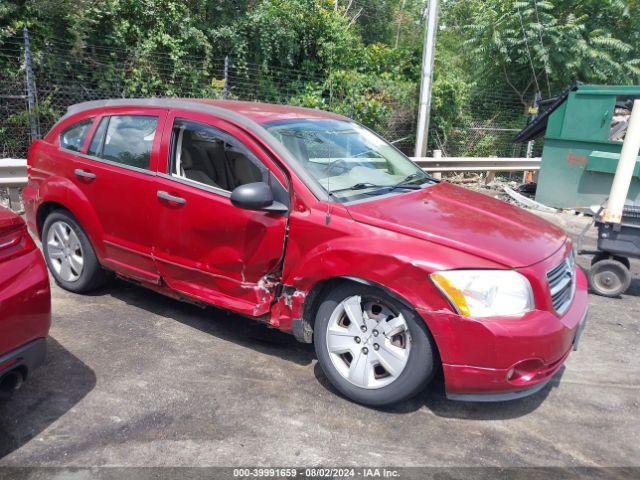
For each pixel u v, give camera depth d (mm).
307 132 3900
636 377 3848
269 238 3406
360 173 3814
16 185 6914
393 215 3240
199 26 11969
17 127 9641
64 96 10195
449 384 2961
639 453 2982
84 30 9992
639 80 15789
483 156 15109
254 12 12656
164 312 4430
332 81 13758
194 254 3746
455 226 3219
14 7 9445
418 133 12148
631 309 5227
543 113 9914
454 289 2854
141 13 10938
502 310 2885
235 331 4160
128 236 4105
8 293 2623
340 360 3314
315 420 3084
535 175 12516
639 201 8477
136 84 10891
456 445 2943
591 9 15688
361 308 3182
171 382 3395
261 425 3010
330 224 3207
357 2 20406
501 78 15820
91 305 4480
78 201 4328
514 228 3398
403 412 3227
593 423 3246
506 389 2936
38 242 5797
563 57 14766
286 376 3545
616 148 8836
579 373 3863
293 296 3354
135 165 4059
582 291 3631
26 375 2783
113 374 3451
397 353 3066
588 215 9352
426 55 11750
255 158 3557
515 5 14508
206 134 3795
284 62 13438
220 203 3568
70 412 3031
